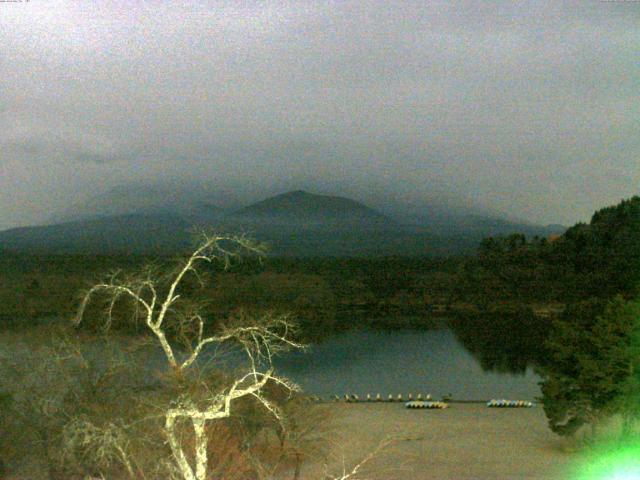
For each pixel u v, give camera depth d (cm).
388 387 7688
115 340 3044
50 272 13488
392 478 3216
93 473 2480
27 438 3059
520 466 3562
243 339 1844
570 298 14425
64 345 3148
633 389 3822
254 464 2611
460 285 15775
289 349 1909
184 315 2000
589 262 14825
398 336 12294
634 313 3975
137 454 1956
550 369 4250
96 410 2570
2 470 3066
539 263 15400
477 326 13412
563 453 3941
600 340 3972
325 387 7644
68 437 2041
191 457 2014
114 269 1823
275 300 14000
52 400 2973
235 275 13925
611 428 4450
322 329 12988
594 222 15850
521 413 5725
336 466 3434
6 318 9919
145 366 3067
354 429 4697
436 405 6056
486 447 4119
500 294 15188
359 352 10444
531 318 14000
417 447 4062
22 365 3275
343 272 16625
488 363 9531
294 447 2945
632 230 14988
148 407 2052
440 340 11869
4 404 3058
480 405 6325
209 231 1781
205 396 1705
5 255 15462
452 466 3531
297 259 18062
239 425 2816
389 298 15912
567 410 4144
